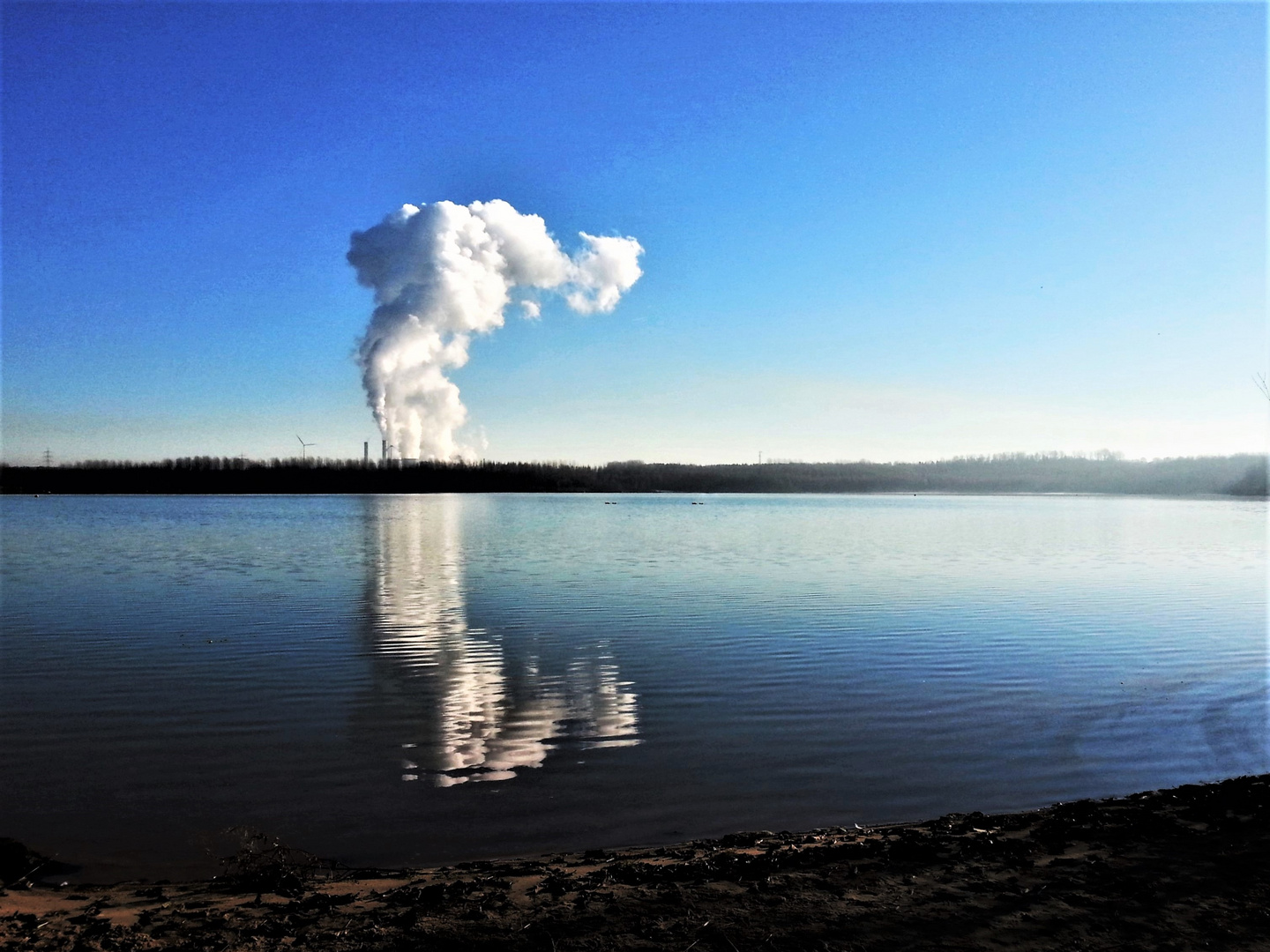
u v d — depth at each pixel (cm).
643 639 1933
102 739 1196
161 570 3403
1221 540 5106
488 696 1431
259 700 1407
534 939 557
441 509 10356
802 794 991
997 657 1747
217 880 737
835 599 2614
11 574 3253
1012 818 827
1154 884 608
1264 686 1498
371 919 602
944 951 527
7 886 731
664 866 711
